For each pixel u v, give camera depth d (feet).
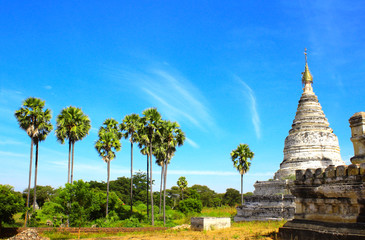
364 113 73.05
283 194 160.76
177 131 227.40
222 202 458.09
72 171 191.93
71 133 185.78
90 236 128.88
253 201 169.68
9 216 127.75
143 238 106.52
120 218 220.43
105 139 215.31
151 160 194.80
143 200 363.76
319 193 72.33
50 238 117.29
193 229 132.16
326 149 173.17
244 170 259.39
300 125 182.39
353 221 63.05
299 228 74.69
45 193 319.27
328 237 65.05
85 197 141.28
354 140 72.90
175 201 399.24
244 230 113.91
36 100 173.88
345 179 66.33
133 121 245.45
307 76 194.08
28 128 171.22
